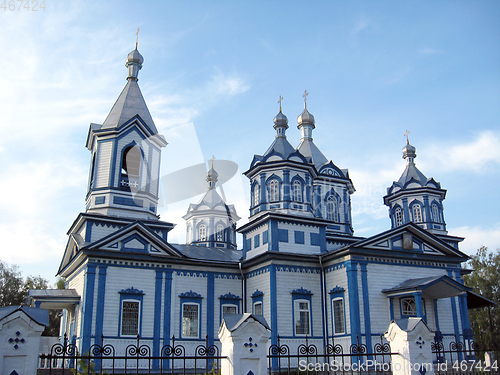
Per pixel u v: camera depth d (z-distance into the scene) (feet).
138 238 77.92
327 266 81.05
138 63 96.73
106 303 72.69
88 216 77.87
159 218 85.46
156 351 74.33
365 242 76.23
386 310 75.36
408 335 36.09
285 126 94.53
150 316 75.87
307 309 79.00
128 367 71.56
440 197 105.40
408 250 79.82
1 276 154.10
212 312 82.38
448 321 80.69
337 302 77.66
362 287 74.38
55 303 76.07
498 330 134.72
